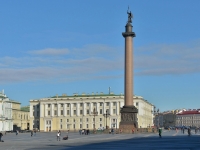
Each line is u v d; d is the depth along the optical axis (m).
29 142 65.69
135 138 74.81
